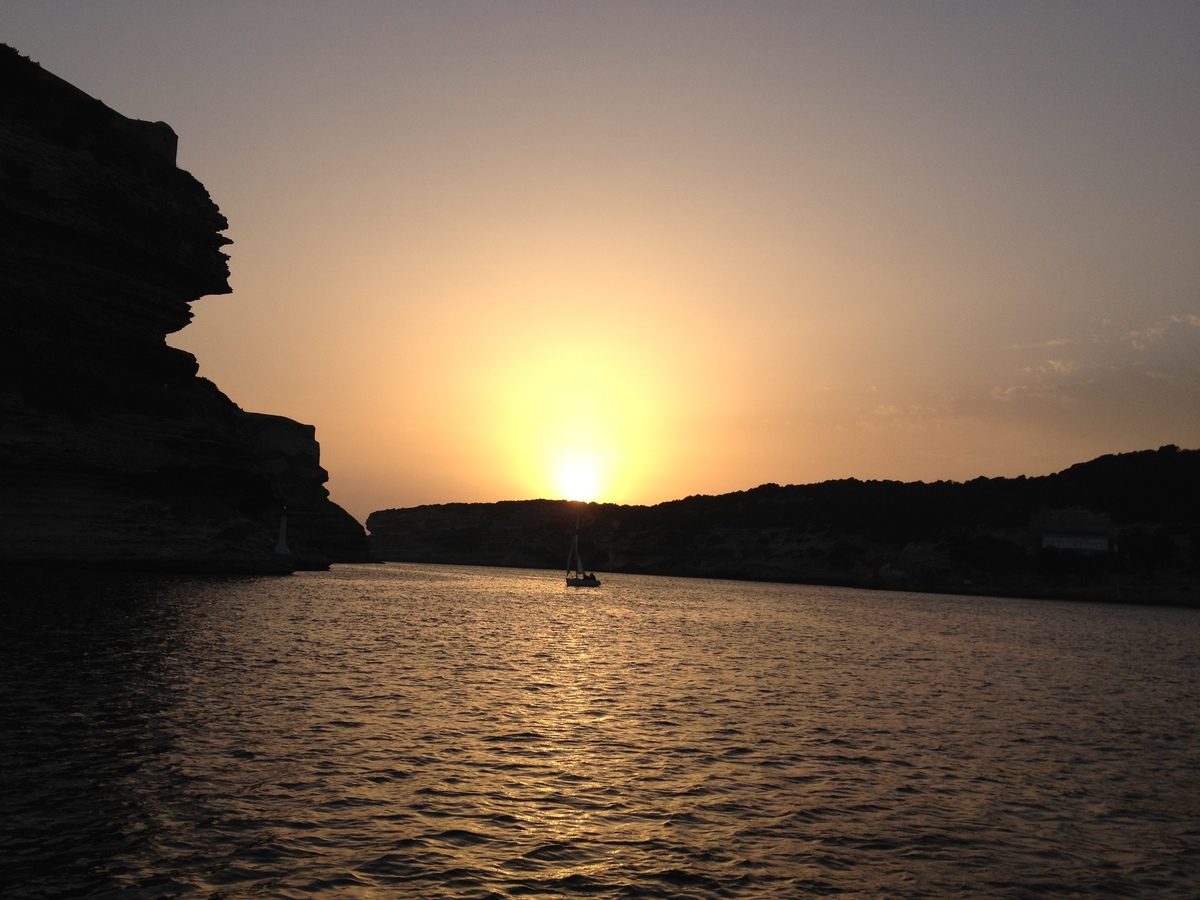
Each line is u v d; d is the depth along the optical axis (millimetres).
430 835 17656
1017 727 32062
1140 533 167750
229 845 16422
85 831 16500
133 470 76812
